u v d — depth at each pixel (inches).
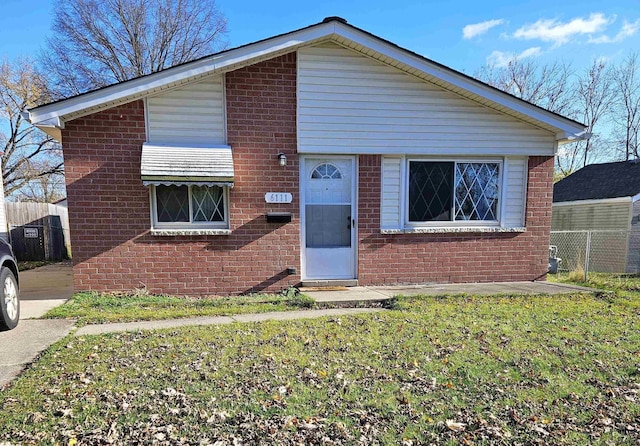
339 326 180.5
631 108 968.9
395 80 268.2
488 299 240.2
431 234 283.6
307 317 198.2
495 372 128.7
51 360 137.0
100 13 774.5
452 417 100.9
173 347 150.9
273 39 242.4
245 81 251.3
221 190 256.7
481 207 290.5
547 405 107.2
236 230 256.1
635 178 589.0
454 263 287.7
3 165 820.0
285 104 257.4
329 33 247.1
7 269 175.6
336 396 111.3
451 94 275.4
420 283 283.4
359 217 273.4
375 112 267.9
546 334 169.3
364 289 265.4
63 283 319.0
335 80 261.1
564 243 570.9
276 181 259.9
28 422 96.0
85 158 235.3
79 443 87.4
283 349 149.3
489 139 282.5
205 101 247.9
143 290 244.8
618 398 111.3
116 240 241.8
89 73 807.1
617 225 574.9
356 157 271.0
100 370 128.3
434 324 183.9
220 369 129.7
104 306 217.2
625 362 137.6
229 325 182.1
